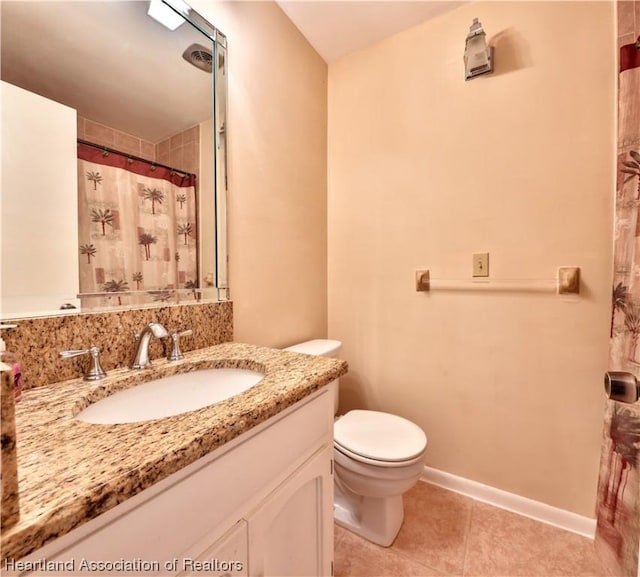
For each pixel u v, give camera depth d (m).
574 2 1.18
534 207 1.26
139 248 0.93
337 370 0.80
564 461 1.23
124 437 0.46
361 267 1.70
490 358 1.36
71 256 0.78
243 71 1.22
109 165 0.87
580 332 1.19
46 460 0.40
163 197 0.99
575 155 1.19
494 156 1.33
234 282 1.20
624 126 1.02
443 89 1.44
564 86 1.20
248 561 0.57
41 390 0.66
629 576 0.93
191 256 1.06
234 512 0.54
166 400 0.81
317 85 1.70
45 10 0.75
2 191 0.67
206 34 1.08
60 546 0.34
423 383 1.53
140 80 0.93
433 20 1.46
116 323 0.81
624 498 0.97
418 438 1.15
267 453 0.61
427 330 1.51
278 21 1.40
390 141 1.59
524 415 1.30
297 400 0.65
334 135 1.78
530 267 1.27
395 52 1.57
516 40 1.28
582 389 1.20
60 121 0.77
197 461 0.48
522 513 1.30
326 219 1.80
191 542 0.47
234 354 0.96
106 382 0.71
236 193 1.20
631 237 0.99
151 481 0.39
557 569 1.06
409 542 1.17
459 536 1.19
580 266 1.19
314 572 0.79
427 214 1.50
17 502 0.30
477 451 1.40
